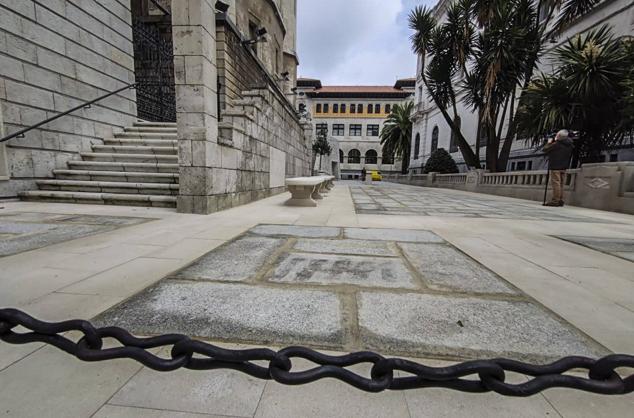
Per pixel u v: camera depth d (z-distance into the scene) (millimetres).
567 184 7949
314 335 1286
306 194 5980
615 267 2324
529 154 14656
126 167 5965
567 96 8297
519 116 10125
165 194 5418
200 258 2373
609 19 10984
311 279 1954
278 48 16562
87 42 6543
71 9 6145
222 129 5383
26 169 5453
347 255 2539
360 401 949
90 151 6633
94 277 1917
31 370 1045
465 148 14906
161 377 1036
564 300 1697
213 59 4574
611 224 4508
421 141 28922
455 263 2373
